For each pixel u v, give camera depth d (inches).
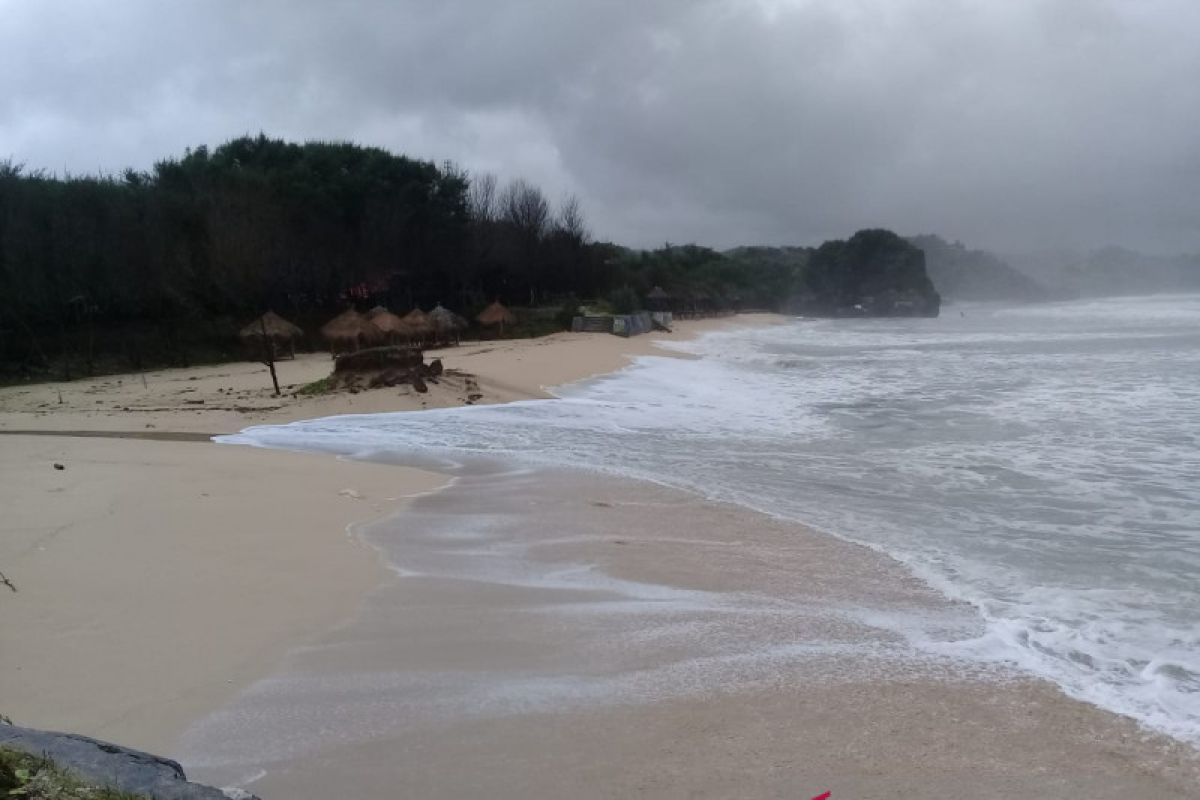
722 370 1347.2
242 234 1861.5
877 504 481.7
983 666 264.7
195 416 837.2
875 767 206.7
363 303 2139.5
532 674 261.9
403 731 225.8
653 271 3398.1
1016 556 379.6
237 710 235.5
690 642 286.8
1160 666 262.4
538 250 2664.9
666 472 579.5
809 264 4660.4
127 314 1627.7
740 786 198.5
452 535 420.8
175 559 358.6
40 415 853.8
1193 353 1396.4
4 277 1467.8
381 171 2406.5
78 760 133.4
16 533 385.4
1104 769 205.5
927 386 1060.5
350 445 690.2
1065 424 733.3
